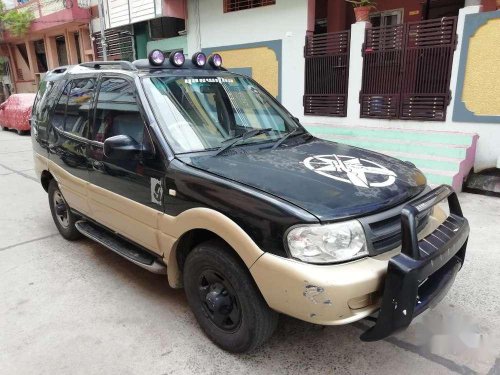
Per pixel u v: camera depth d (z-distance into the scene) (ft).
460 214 9.32
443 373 8.15
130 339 9.37
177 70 11.38
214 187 8.16
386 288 6.93
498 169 20.66
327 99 26.73
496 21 19.45
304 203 7.28
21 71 72.59
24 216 18.17
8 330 9.76
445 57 21.31
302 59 27.58
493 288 11.21
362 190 7.95
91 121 11.81
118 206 10.82
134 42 41.19
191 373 8.29
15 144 40.16
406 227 7.02
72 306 10.74
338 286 6.69
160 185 9.29
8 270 12.87
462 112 21.31
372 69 24.09
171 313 10.36
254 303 7.88
